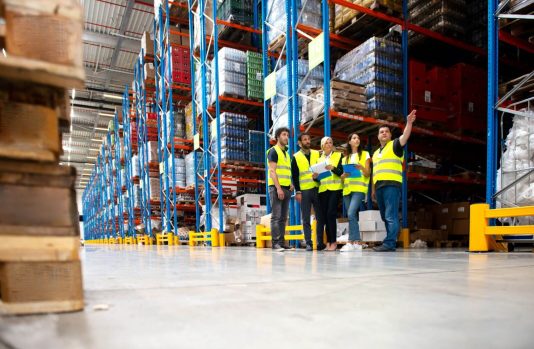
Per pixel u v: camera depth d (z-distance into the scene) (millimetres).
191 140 12688
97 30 20516
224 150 9711
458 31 7918
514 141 5246
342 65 7629
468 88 7941
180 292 1449
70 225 1065
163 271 2436
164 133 12703
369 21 7496
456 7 7961
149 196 14734
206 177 9945
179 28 13406
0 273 1033
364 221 6098
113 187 22328
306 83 7930
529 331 859
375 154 5320
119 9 18609
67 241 1055
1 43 1207
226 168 10328
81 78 1046
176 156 13586
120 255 5180
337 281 1775
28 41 1029
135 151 19000
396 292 1426
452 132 8031
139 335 826
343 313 1052
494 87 4930
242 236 9953
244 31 10539
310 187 5734
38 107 1037
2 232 989
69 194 1075
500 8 4875
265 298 1302
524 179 5039
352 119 6527
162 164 12914
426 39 8156
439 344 761
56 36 1045
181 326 906
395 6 7172
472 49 8188
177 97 13633
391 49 7109
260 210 10125
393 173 5066
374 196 6098
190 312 1065
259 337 812
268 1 8281
